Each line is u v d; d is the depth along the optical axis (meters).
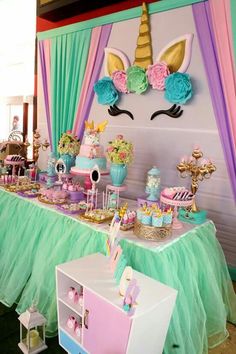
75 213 1.94
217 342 1.65
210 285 1.68
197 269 1.67
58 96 3.28
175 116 2.43
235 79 2.12
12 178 2.69
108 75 2.83
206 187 2.36
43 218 2.07
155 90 2.53
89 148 2.13
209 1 2.17
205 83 2.27
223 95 2.19
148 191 2.04
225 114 2.20
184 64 2.32
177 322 1.44
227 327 1.81
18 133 4.29
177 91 2.33
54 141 3.40
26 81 4.21
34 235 2.07
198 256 1.71
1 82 4.55
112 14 2.73
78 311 1.40
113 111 2.83
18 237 2.17
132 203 2.32
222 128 2.21
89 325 1.33
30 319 1.46
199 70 2.29
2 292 2.01
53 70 3.29
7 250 2.23
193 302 1.55
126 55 2.70
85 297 1.33
